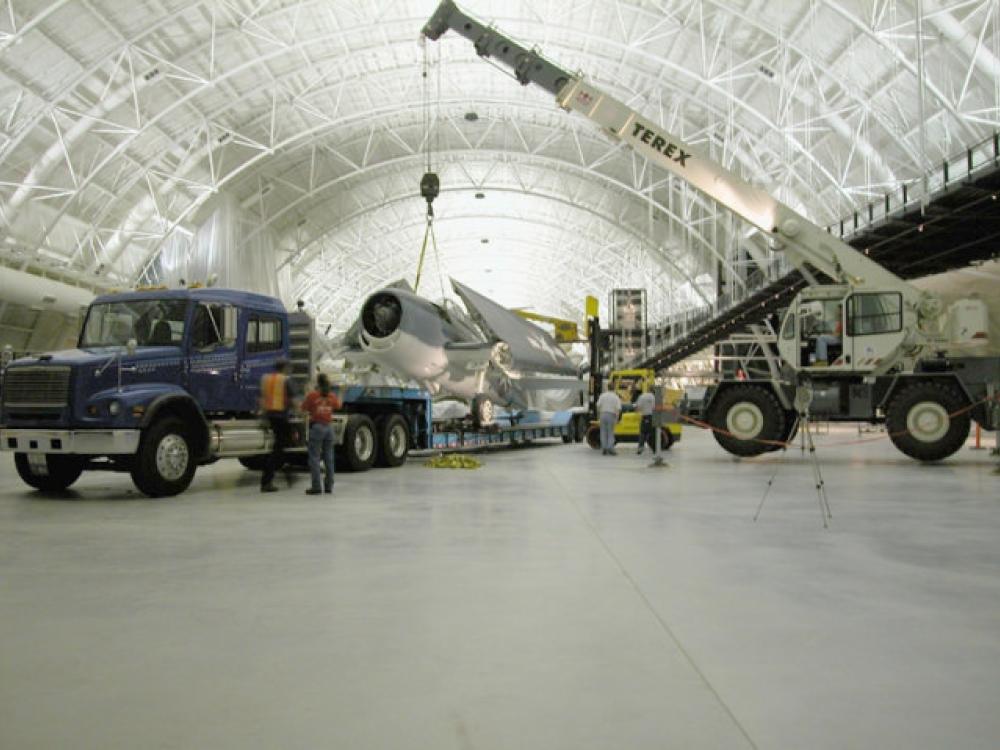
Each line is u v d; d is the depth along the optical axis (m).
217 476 13.80
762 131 38.31
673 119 41.69
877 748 2.71
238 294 12.08
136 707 3.10
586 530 7.36
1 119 28.41
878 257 29.64
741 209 17.11
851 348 15.65
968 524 7.66
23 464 10.89
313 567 5.75
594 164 49.41
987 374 15.26
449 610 4.52
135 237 40.50
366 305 16.52
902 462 15.79
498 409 20.47
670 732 2.85
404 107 43.31
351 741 2.79
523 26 36.31
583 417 26.17
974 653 3.73
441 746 2.74
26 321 33.06
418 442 16.89
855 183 34.97
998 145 19.72
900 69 27.44
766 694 3.21
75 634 4.08
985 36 23.44
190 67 34.03
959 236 26.78
